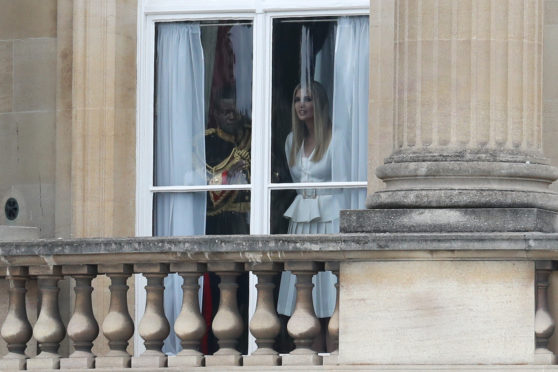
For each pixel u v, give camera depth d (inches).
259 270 1877.5
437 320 1801.2
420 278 1804.9
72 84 2239.2
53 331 1946.4
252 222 2213.3
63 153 2246.6
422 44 1852.9
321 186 2193.7
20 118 2272.4
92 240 1907.0
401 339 1807.3
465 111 1843.0
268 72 2218.3
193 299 1900.8
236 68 2233.0
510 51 1850.4
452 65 1844.2
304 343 1867.6
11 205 2269.9
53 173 2253.9
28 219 2258.9
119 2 2229.3
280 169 2210.9
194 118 2240.4
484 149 1841.8
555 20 2100.1
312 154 2201.0
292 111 2210.9
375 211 1844.2
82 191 2222.0
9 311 1962.4
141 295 2204.7
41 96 2265.0
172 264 1899.6
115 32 2220.7
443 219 1818.4
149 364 1899.6
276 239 1846.7
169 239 1879.9
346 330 1827.0
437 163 1838.1
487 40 1845.5
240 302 2182.6
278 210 2209.6
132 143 2233.0
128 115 2233.0
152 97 2242.9
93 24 2228.1
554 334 1808.6
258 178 2214.6
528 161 1846.7
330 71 2202.3
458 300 1796.3
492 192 1823.3
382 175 1875.0
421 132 1854.1
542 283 1800.0
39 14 2272.4
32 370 1940.2
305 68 2210.9
